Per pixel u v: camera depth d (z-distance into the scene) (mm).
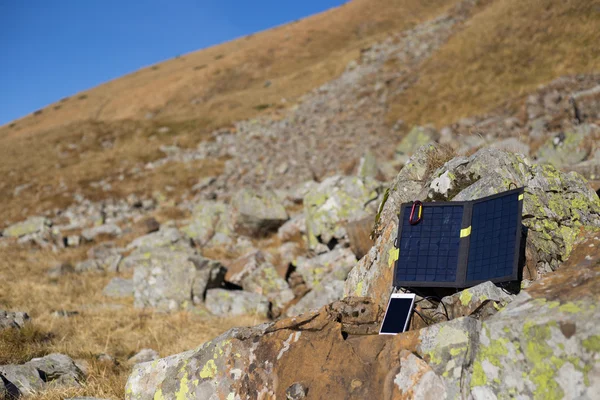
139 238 21656
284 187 32000
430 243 5441
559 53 39375
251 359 5309
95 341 10273
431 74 47500
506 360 4148
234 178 36656
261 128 49750
